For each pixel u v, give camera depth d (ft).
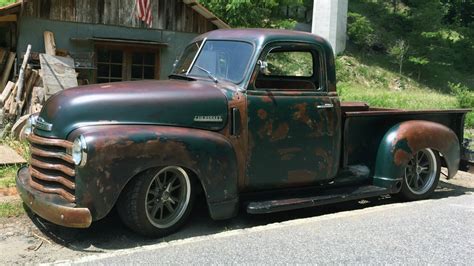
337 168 18.88
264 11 60.54
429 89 102.01
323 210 20.03
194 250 14.17
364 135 20.25
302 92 17.76
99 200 13.96
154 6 41.73
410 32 118.62
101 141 13.91
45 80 33.37
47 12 38.01
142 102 15.20
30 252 14.21
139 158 14.38
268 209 16.58
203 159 15.48
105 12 40.01
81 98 14.92
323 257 13.74
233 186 16.25
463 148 22.90
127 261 13.29
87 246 14.74
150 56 42.47
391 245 14.82
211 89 16.61
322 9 102.58
